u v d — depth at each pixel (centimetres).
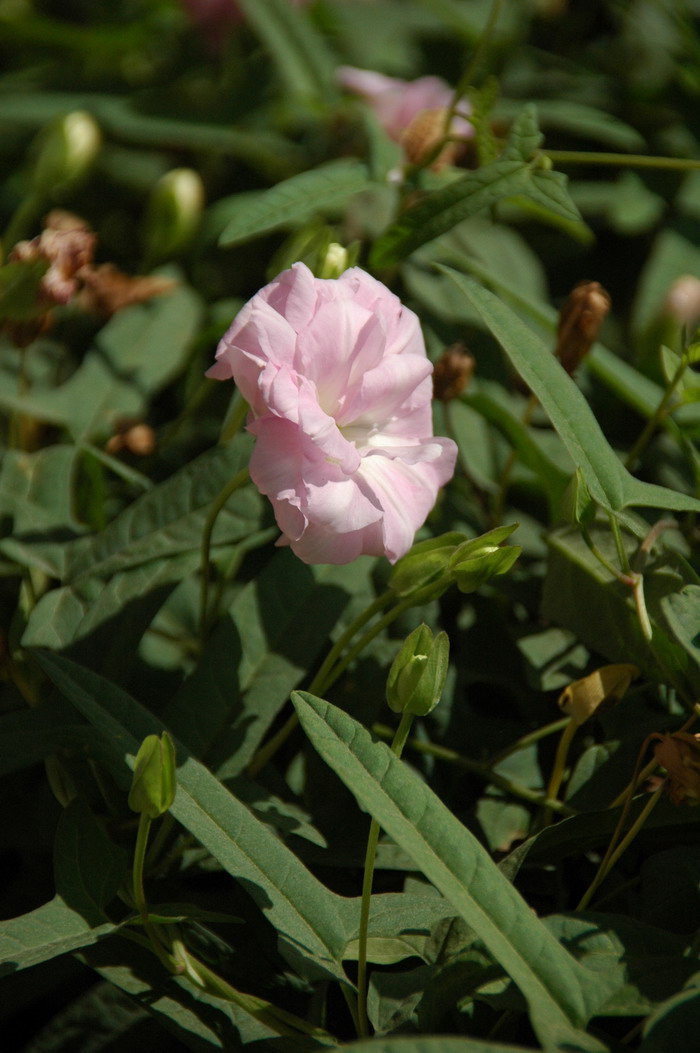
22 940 93
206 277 122
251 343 93
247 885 93
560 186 99
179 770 94
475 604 101
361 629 100
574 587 98
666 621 96
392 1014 92
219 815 94
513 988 92
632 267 120
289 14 120
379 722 99
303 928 93
